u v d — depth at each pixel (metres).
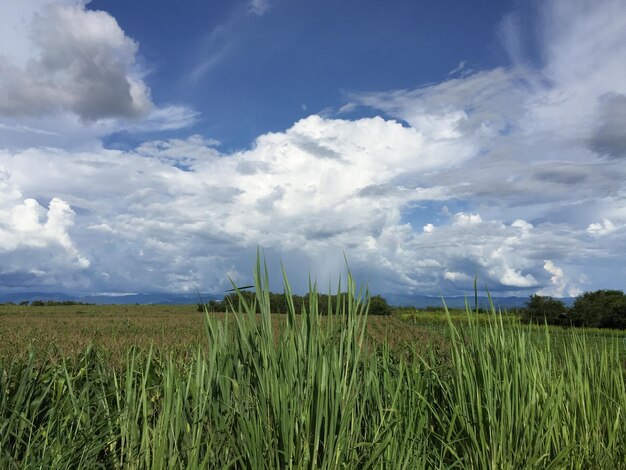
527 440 3.07
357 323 2.84
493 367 3.42
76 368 4.41
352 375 2.72
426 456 2.99
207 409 2.74
